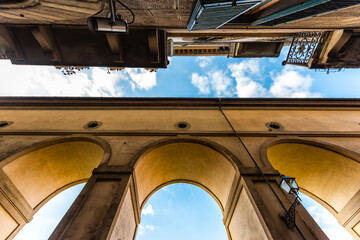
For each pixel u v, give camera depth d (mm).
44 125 7555
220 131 7164
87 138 6562
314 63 8867
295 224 3572
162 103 9391
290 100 9641
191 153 6879
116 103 9320
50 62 7133
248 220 4594
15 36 6398
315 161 6750
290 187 3740
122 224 4367
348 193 6109
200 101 9578
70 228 3705
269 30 6863
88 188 4492
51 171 7035
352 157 5805
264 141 6547
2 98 9250
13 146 6172
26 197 6402
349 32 7105
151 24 5711
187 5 3844
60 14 4004
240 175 4984
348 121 8070
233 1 3057
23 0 2889
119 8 3889
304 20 5445
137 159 5488
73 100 9344
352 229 5922
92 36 6637
